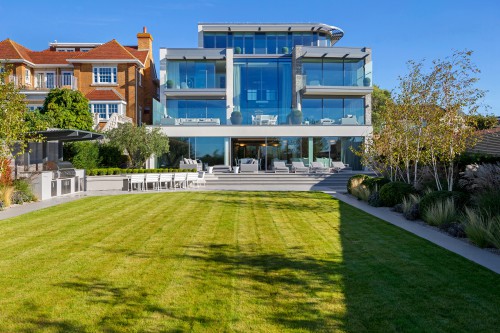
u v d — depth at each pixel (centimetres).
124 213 1254
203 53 3347
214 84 3338
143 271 641
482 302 507
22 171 1655
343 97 3375
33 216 1184
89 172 2136
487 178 1101
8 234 926
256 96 3441
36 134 1656
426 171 1501
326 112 2986
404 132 1402
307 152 2967
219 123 2986
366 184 1650
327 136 2950
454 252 758
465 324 447
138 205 1444
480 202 977
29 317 467
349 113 2994
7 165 1445
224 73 3388
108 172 2205
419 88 1314
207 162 2930
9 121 1309
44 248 792
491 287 561
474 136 1338
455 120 1235
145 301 516
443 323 450
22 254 744
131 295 537
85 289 558
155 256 734
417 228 1011
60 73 3528
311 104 3366
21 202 1444
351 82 3284
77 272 635
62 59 3566
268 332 433
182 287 567
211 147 2939
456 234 903
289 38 3653
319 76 3272
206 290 556
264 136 2941
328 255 742
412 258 717
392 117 1458
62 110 2633
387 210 1332
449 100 1246
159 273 630
